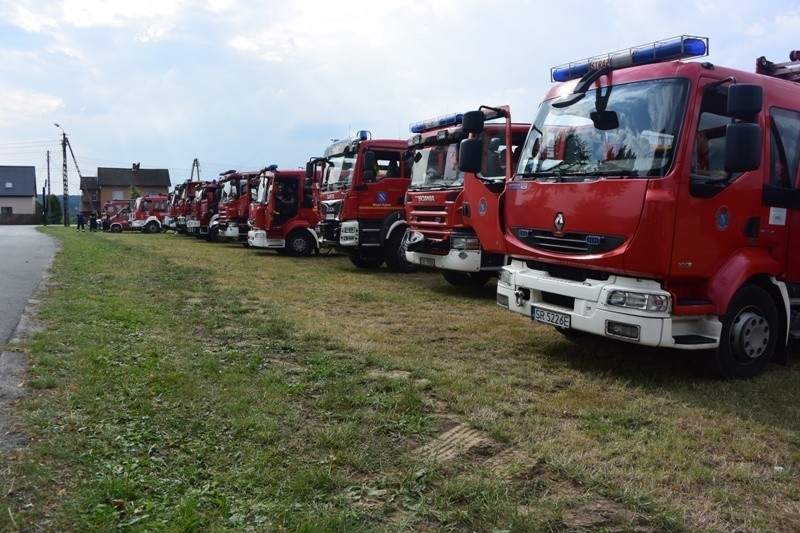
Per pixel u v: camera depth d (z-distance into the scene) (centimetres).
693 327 572
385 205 1436
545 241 631
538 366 621
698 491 360
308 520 305
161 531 289
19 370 528
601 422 463
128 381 507
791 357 696
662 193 530
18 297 912
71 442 379
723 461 404
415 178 1193
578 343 725
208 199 2788
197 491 331
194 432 413
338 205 1460
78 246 2062
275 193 1906
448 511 325
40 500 313
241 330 750
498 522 315
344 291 1115
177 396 479
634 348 701
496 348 697
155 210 4000
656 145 550
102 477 338
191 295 1038
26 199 7438
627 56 603
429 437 428
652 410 498
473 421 455
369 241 1424
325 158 1584
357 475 367
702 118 551
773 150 600
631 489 353
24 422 409
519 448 413
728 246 567
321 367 582
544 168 653
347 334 739
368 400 489
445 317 878
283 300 1002
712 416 487
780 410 507
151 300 965
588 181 583
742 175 572
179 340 682
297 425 437
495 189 848
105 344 632
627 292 546
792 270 620
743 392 550
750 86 511
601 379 580
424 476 362
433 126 1177
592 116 614
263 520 306
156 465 362
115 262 1544
